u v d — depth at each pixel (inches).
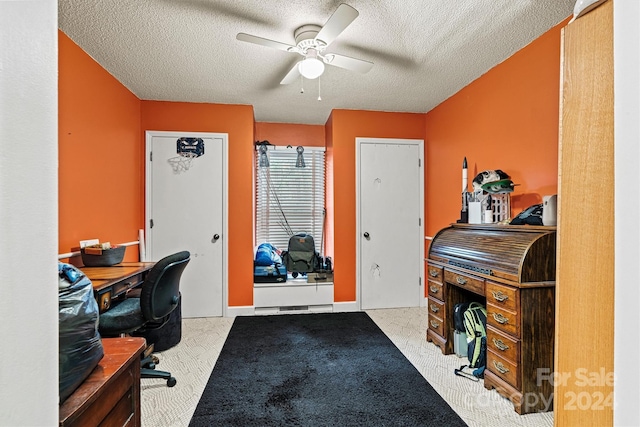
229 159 140.9
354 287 148.6
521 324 70.5
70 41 88.7
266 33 86.8
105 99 107.0
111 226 111.2
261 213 168.9
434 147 146.4
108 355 39.1
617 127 24.4
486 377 80.7
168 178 137.1
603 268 31.9
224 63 103.5
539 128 89.0
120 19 79.7
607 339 31.4
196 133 138.6
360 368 92.0
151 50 95.0
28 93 21.2
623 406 23.4
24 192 20.7
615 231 24.5
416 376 87.3
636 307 22.5
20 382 20.1
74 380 30.8
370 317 138.3
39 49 22.3
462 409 72.5
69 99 88.4
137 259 131.5
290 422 68.2
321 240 172.2
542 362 71.4
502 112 103.0
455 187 129.6
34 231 21.6
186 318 137.6
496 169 105.7
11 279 19.5
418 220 153.4
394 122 151.9
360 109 148.4
